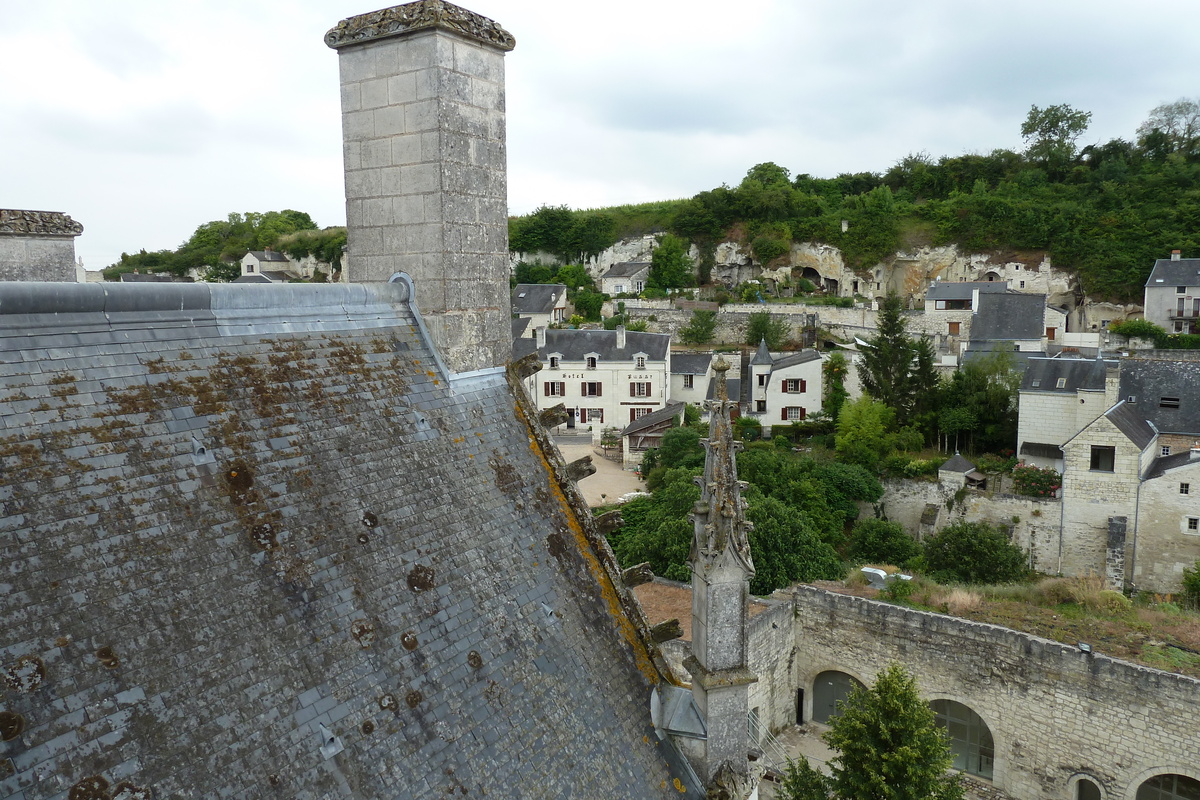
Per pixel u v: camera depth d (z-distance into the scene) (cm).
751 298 10250
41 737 582
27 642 607
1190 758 2372
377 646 812
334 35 1248
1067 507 4553
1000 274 10106
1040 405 5366
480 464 1094
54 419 721
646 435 6519
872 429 5716
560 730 905
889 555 4281
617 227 12638
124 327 830
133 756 615
